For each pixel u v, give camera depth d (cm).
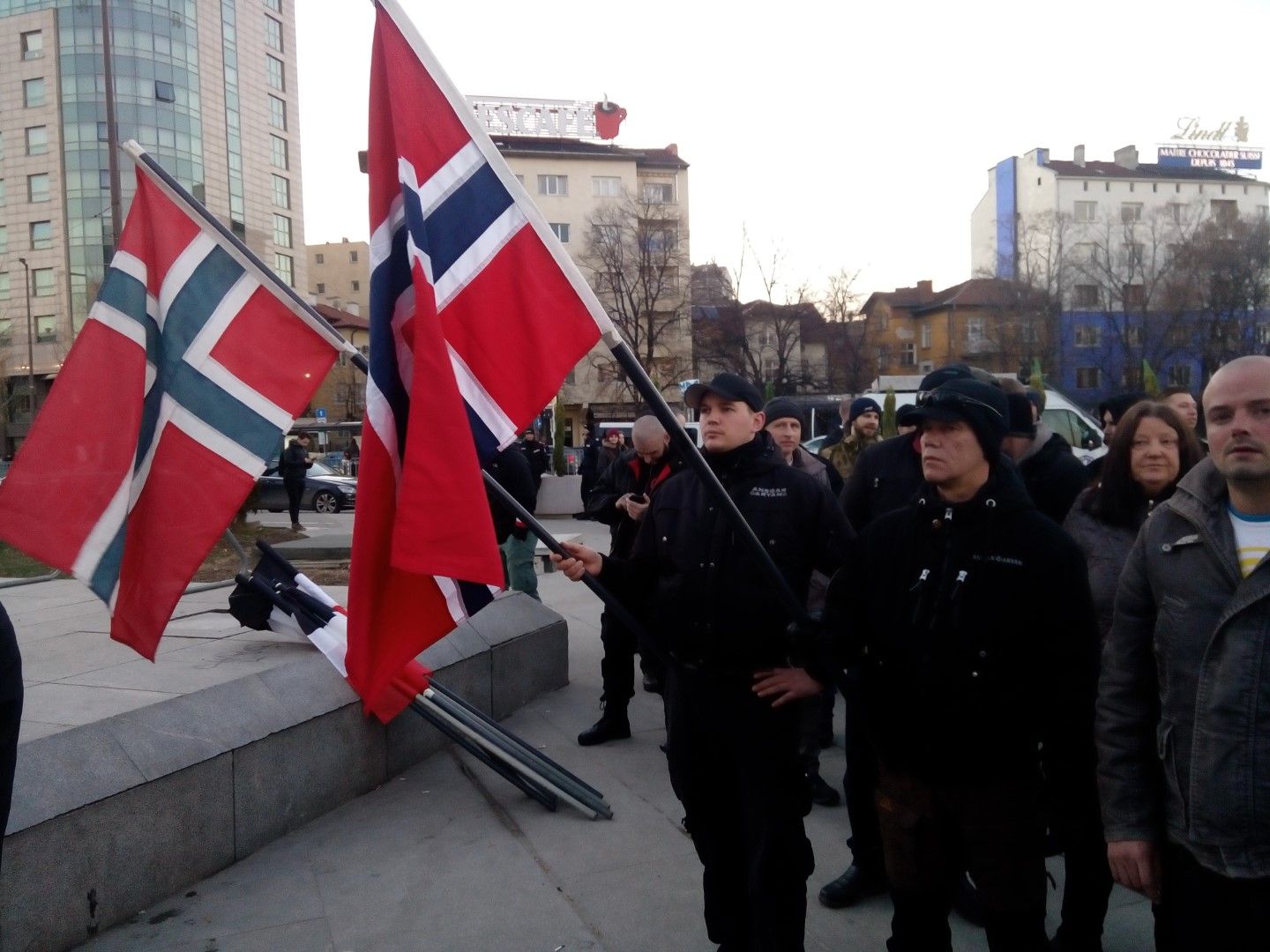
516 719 570
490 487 279
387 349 256
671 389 4741
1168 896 206
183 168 4991
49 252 5309
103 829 318
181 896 345
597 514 560
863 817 343
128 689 407
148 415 312
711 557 277
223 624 548
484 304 264
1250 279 4506
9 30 5203
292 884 355
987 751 226
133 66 4853
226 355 313
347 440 4741
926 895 239
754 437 297
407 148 250
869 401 629
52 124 5188
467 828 407
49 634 545
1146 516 316
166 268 313
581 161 5731
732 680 272
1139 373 4784
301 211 6112
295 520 1648
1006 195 6838
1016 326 4944
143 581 306
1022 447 397
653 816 420
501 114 6294
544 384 263
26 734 342
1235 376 191
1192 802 195
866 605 246
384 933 321
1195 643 196
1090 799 225
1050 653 223
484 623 574
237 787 374
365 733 448
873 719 244
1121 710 215
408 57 258
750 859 266
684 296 4759
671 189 5906
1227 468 191
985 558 226
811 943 317
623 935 319
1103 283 5112
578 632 822
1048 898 360
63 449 302
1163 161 7194
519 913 334
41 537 298
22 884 289
